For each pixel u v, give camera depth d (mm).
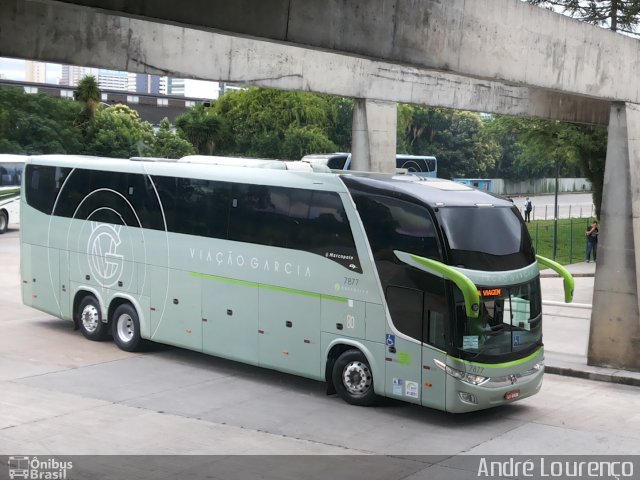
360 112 17109
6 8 11633
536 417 12656
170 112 75625
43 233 18047
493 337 12078
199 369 15281
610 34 14742
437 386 11875
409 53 11039
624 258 15312
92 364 15414
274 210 13812
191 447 10797
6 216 37750
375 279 12500
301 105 53844
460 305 11742
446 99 18406
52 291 17969
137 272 16031
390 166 17547
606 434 11781
